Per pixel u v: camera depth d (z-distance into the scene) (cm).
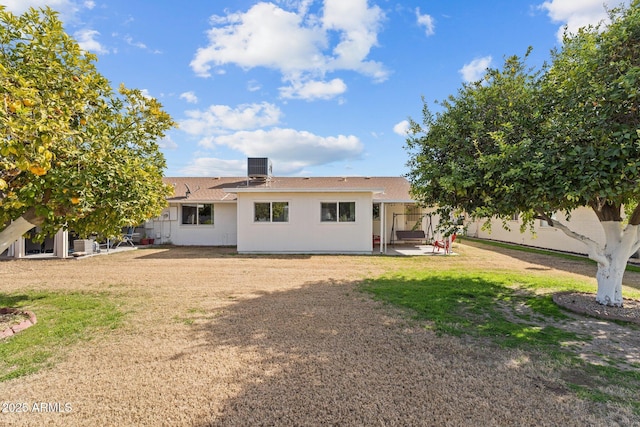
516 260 1177
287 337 436
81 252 1277
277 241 1387
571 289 701
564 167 447
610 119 433
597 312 523
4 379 321
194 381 320
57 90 444
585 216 1305
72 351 389
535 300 612
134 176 523
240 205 1388
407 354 382
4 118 298
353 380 321
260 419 261
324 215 1387
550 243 1513
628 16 452
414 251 1458
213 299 631
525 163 452
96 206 496
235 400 288
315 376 330
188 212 1734
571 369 345
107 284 766
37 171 346
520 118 545
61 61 478
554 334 446
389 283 779
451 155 609
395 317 519
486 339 428
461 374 333
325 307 576
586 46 483
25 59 436
